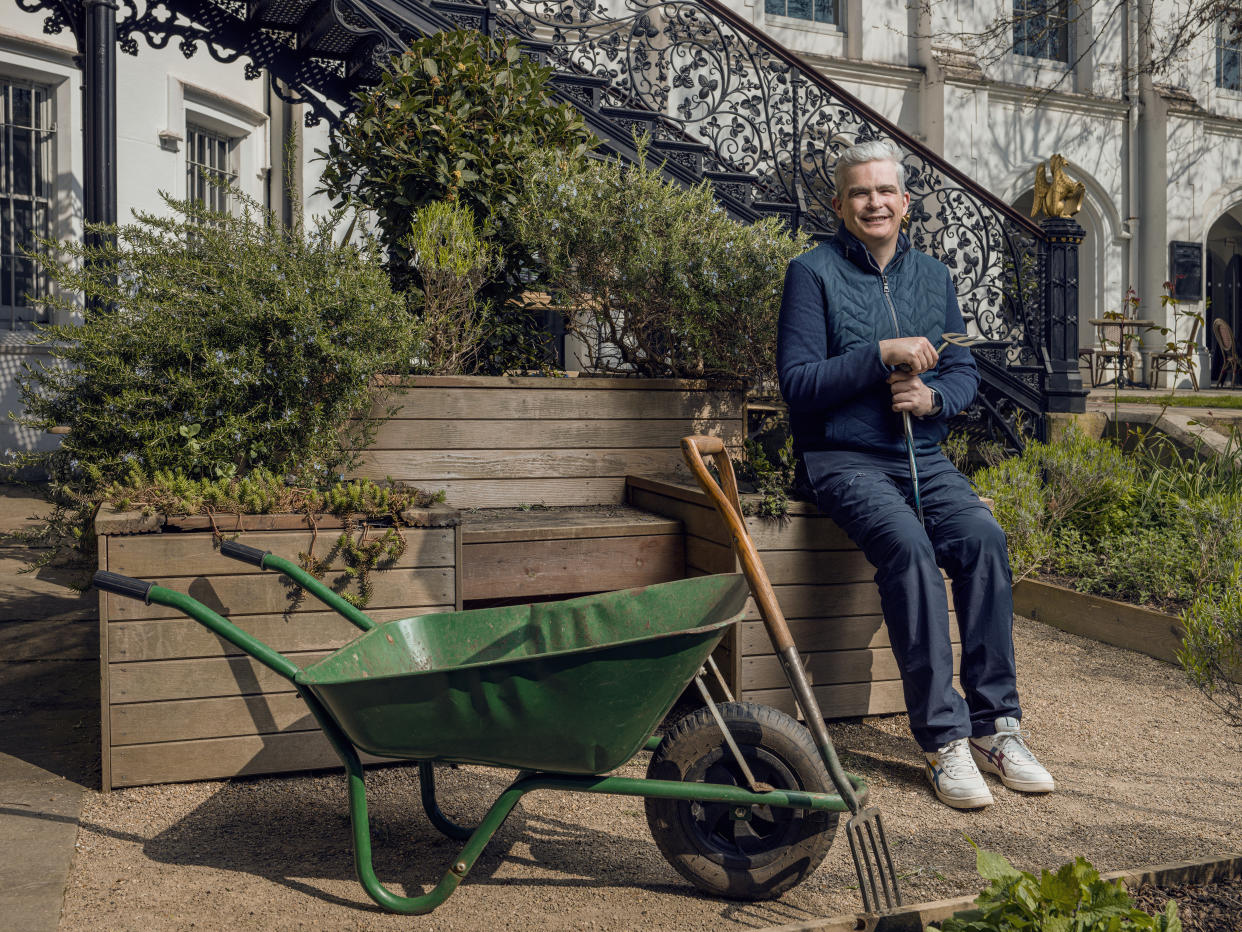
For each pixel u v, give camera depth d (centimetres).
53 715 334
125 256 335
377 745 204
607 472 383
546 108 440
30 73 903
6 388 877
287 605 278
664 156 572
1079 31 1449
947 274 346
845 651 335
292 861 238
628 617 240
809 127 650
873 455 320
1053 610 486
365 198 427
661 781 210
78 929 203
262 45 618
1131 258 1498
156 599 204
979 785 275
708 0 636
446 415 363
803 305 327
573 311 422
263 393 317
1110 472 550
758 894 222
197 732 277
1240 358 1536
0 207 900
